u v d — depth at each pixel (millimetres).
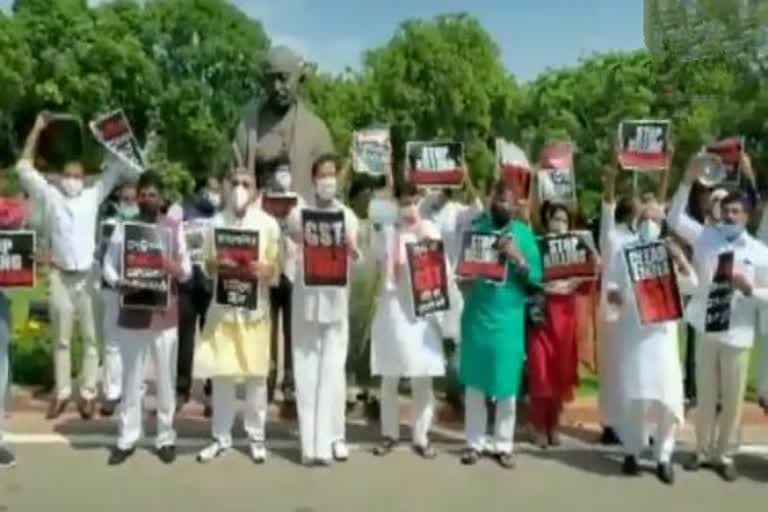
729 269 7707
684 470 8078
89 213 9016
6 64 47219
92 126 8727
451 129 48500
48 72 48594
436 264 8102
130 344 7828
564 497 7383
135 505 6961
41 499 7031
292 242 8117
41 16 48781
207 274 8312
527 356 8523
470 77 48219
